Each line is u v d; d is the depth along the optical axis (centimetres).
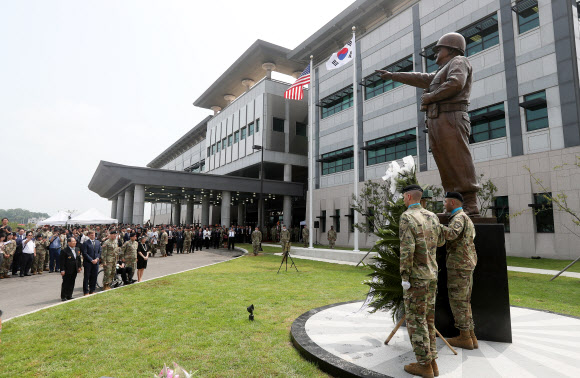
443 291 458
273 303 757
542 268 1438
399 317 493
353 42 2017
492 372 349
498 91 2106
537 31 1952
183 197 5194
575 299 804
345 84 3384
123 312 682
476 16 2269
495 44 2164
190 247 2631
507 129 2044
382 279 472
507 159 2005
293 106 4541
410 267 350
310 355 411
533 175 1881
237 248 2950
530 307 699
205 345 480
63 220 2469
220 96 6003
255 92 4547
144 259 1139
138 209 3247
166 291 911
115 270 1066
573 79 1788
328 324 544
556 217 1775
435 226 376
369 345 439
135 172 3253
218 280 1109
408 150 2677
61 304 762
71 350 466
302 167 4756
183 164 7419
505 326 447
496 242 461
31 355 449
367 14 3188
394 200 527
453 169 486
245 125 4691
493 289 457
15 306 803
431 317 357
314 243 3556
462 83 468
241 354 442
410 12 2752
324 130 3625
